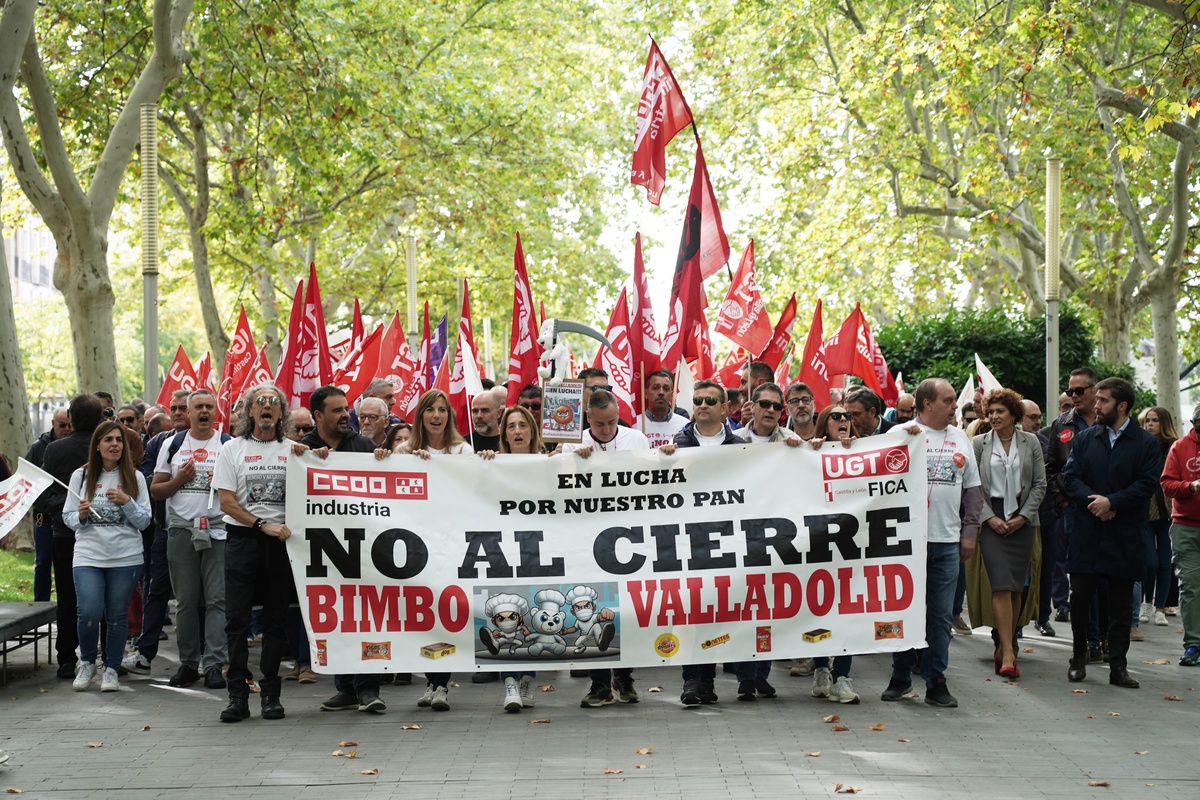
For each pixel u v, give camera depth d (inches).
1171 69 695.7
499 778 272.2
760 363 461.7
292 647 401.4
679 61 1124.5
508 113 1084.5
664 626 339.3
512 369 463.2
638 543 341.7
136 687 383.9
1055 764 281.6
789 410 394.0
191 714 342.6
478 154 1072.8
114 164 714.8
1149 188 967.0
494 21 1244.5
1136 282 1005.2
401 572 336.5
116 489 377.7
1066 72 887.7
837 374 557.6
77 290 709.3
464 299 482.3
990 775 272.2
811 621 340.5
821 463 343.9
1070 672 382.6
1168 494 408.8
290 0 789.9
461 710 344.8
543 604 339.0
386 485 339.0
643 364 402.3
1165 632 478.9
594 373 420.5
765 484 343.9
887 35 808.3
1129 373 869.2
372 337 585.9
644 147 441.1
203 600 388.5
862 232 1034.7
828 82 1064.2
